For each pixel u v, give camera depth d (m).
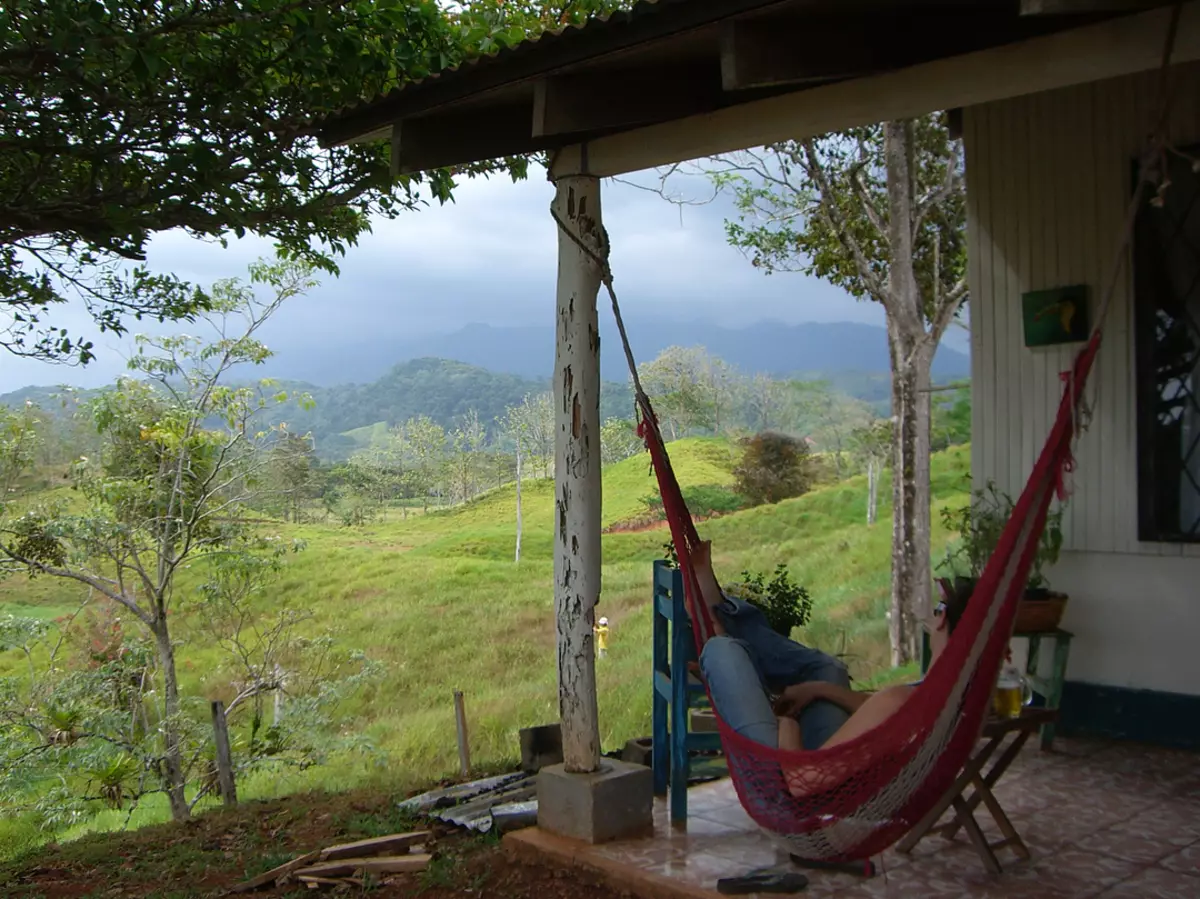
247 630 21.72
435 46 5.61
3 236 4.73
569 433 3.99
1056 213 5.12
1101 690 4.96
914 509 13.70
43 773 10.68
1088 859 3.45
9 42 4.14
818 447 36.22
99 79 4.52
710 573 3.95
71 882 4.82
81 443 13.71
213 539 12.52
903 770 2.68
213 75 4.86
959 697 2.61
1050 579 5.12
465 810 4.71
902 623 13.69
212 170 4.77
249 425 12.73
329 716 14.55
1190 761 4.53
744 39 3.01
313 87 5.13
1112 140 4.93
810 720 3.25
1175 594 4.76
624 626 19.89
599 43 3.33
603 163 3.96
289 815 5.64
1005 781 4.30
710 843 3.77
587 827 3.82
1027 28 3.02
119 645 13.18
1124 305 4.90
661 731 4.32
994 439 5.38
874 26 3.14
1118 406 4.93
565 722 4.00
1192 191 4.70
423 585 26.00
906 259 13.29
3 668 15.98
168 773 10.94
